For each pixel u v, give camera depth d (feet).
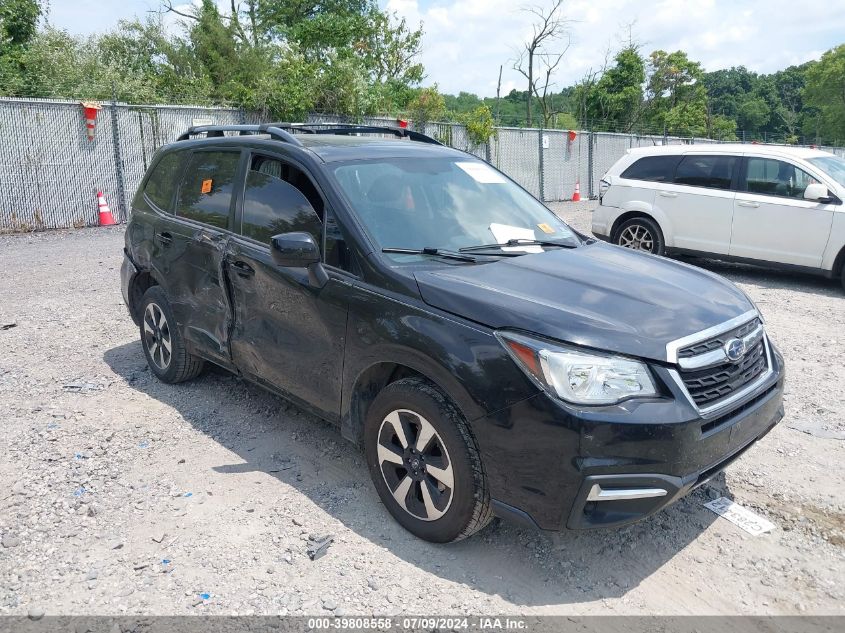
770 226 30.78
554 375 9.54
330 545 11.20
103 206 49.32
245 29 110.52
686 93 170.91
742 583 10.54
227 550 11.03
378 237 12.23
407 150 15.06
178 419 15.85
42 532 11.44
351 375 12.01
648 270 12.87
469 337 10.23
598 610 9.87
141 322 18.26
